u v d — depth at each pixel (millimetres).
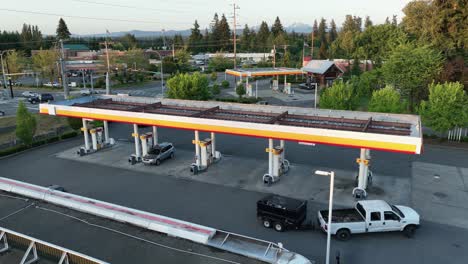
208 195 22797
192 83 47062
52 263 13492
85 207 17094
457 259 15562
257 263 12703
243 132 22344
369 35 73250
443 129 31578
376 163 27609
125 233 15039
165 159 29750
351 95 35844
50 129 42375
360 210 17812
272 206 18094
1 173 27812
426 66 39969
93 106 30203
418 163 27453
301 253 16188
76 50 138000
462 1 44438
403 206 18609
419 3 49062
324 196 22125
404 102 33531
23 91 75125
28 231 15531
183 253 13453
